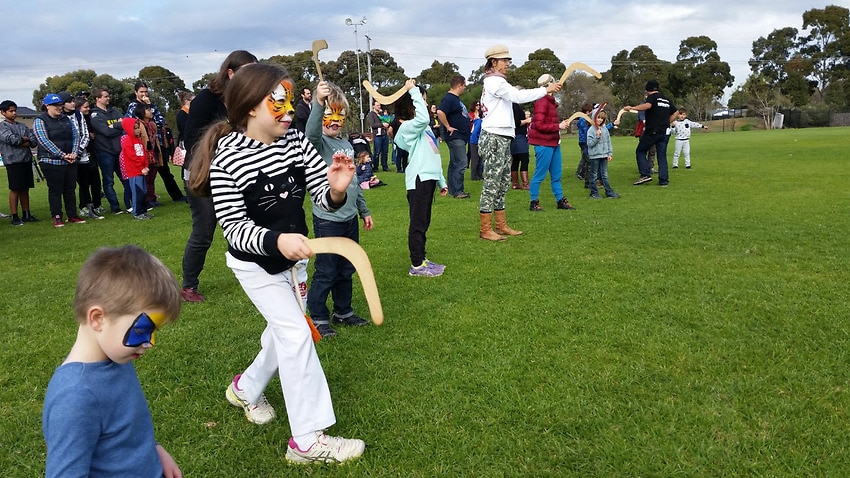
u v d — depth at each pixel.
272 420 2.93
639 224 7.25
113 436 1.65
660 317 4.08
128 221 8.82
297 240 2.25
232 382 3.02
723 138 29.75
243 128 2.53
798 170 12.75
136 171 8.89
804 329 3.79
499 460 2.56
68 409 1.53
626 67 74.69
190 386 3.30
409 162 5.20
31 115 54.31
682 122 13.66
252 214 2.53
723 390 3.06
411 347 3.72
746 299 4.36
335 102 3.89
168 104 71.62
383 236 7.08
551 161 8.44
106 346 1.63
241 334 4.04
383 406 3.02
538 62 67.31
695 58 75.38
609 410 2.91
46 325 4.33
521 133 10.62
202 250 4.66
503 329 3.97
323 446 2.56
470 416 2.90
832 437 2.63
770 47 80.50
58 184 8.43
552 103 8.21
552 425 2.79
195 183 2.52
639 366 3.34
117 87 55.72
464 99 42.09
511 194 10.29
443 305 4.48
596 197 9.65
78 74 61.31
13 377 3.48
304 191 2.68
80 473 1.53
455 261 5.76
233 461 2.62
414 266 5.32
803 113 55.16
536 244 6.36
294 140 2.67
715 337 3.72
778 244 6.01
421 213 5.22
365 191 11.34
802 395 3.00
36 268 6.06
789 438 2.64
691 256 5.63
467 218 8.08
